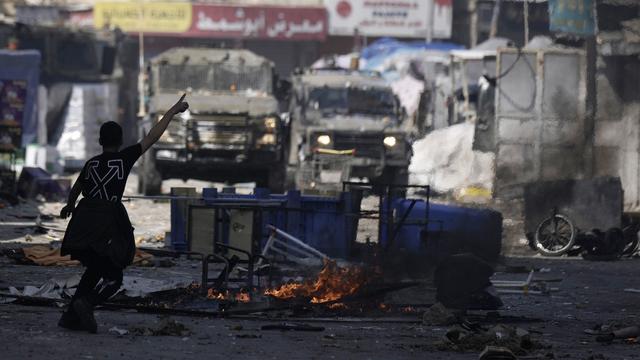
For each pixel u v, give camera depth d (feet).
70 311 77.05
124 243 76.95
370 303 97.55
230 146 232.32
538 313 102.73
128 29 512.22
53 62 384.88
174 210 151.33
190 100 232.73
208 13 517.55
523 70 219.82
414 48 448.24
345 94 240.73
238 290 101.09
